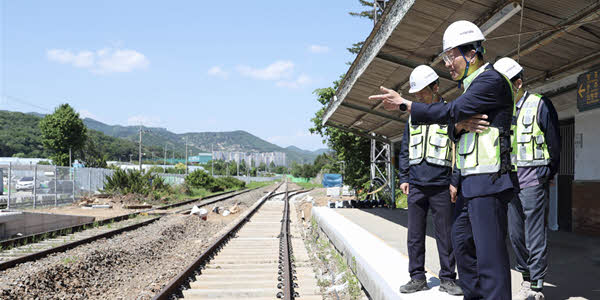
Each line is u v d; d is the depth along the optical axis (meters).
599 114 8.07
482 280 2.65
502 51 7.61
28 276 6.97
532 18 6.11
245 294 6.51
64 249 9.91
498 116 2.63
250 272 8.10
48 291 6.84
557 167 4.07
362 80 11.24
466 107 2.59
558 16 5.89
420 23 7.25
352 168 28.80
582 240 7.77
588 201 8.35
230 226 15.84
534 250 4.00
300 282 7.40
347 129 19.03
